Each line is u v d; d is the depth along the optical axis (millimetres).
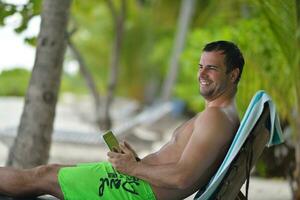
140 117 23094
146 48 44000
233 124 6262
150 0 37125
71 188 6480
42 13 9422
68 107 35469
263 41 12773
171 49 41938
